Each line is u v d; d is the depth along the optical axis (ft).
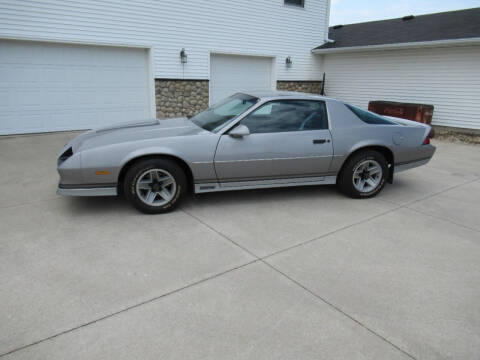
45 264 10.05
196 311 8.22
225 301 8.62
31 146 25.81
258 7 40.16
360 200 16.19
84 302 8.43
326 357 6.97
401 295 9.07
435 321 8.12
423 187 18.52
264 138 14.23
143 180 13.46
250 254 10.96
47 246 11.07
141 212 13.87
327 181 15.90
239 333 7.55
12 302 8.36
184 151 13.35
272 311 8.30
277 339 7.41
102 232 12.15
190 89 37.63
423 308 8.57
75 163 12.50
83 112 32.63
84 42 30.76
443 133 36.58
